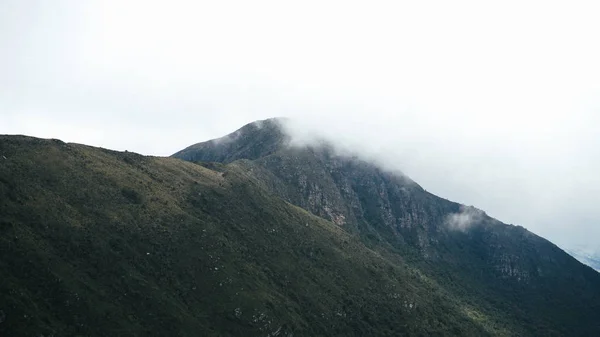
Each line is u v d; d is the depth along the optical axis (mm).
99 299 170625
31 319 144375
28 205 186875
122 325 166375
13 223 173375
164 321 179500
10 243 163875
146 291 187375
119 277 186125
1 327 137750
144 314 177875
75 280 170625
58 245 180375
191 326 184750
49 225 185250
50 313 153750
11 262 159625
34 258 165750
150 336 170250
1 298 143625
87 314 161375
